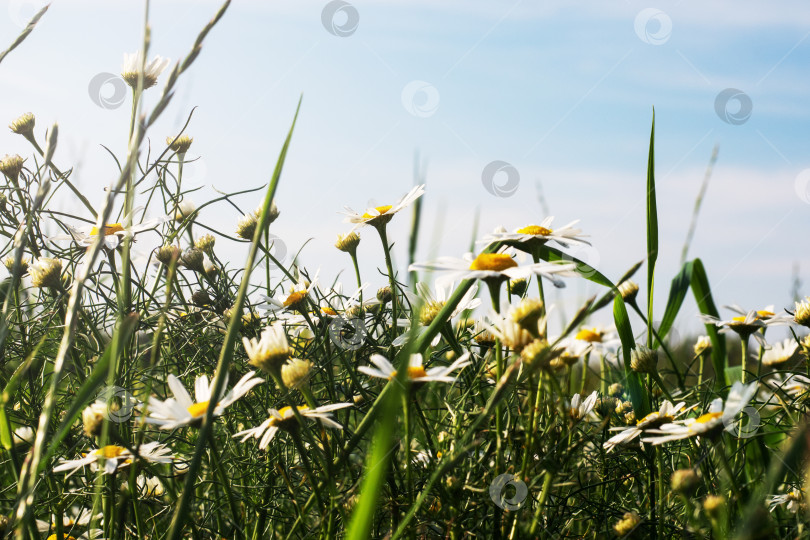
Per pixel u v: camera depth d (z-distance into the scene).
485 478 0.27
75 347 0.33
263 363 0.26
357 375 0.35
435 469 0.27
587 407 0.29
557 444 0.26
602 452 0.31
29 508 0.21
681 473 0.26
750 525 0.20
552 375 0.26
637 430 0.30
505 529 0.26
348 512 0.25
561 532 0.29
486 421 0.28
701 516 0.29
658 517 0.29
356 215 0.35
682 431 0.28
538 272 0.26
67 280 0.35
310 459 0.31
